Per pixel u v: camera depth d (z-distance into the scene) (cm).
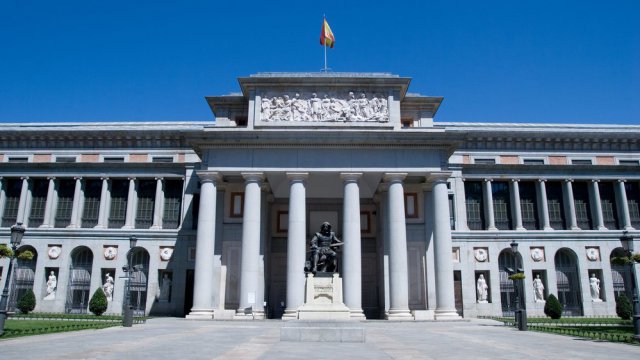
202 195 4853
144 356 1802
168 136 6469
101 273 5978
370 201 5894
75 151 6531
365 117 5053
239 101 5484
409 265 5203
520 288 6056
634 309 2628
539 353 2017
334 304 2731
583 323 4425
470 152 6544
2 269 6050
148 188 6338
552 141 6612
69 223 6216
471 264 5978
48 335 2706
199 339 2570
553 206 6431
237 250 5216
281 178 5084
